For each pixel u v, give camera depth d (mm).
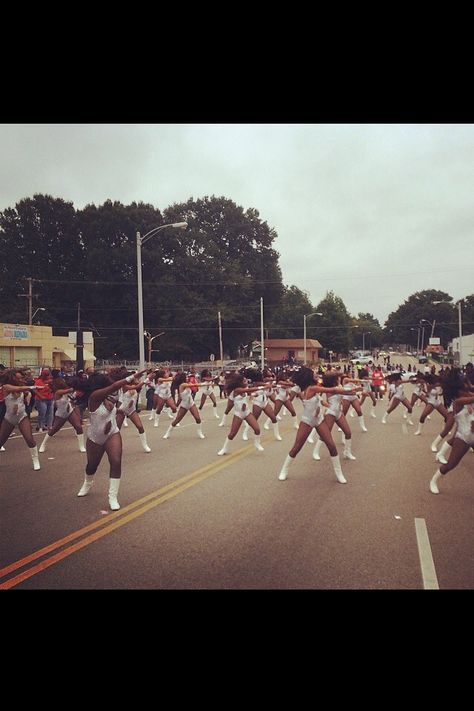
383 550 5281
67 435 15062
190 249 66000
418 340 126312
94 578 4613
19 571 4773
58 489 8109
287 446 12555
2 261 62312
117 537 5715
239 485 8312
